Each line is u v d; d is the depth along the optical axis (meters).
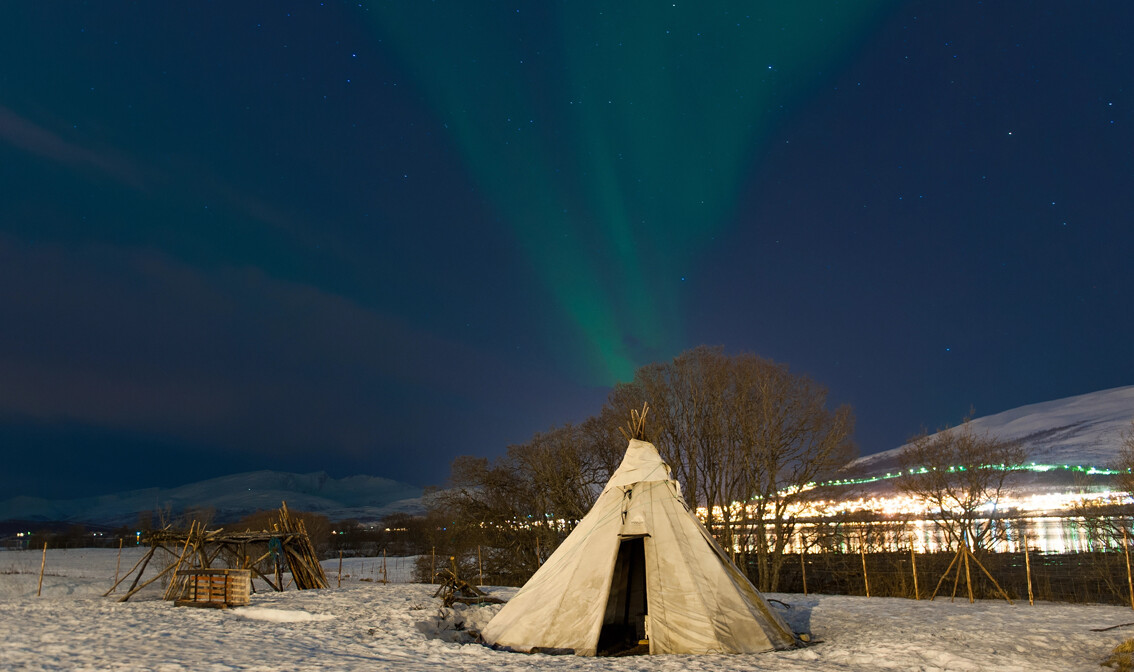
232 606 17.95
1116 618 15.93
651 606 12.50
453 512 40.34
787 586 33.53
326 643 12.45
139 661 9.97
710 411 36.66
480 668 10.29
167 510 25.78
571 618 12.49
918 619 15.93
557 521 38.50
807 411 35.12
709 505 35.91
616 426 38.19
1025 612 17.39
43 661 9.95
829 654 11.72
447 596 18.52
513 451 40.66
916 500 33.16
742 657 11.38
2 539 78.88
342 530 89.69
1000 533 31.33
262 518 55.44
